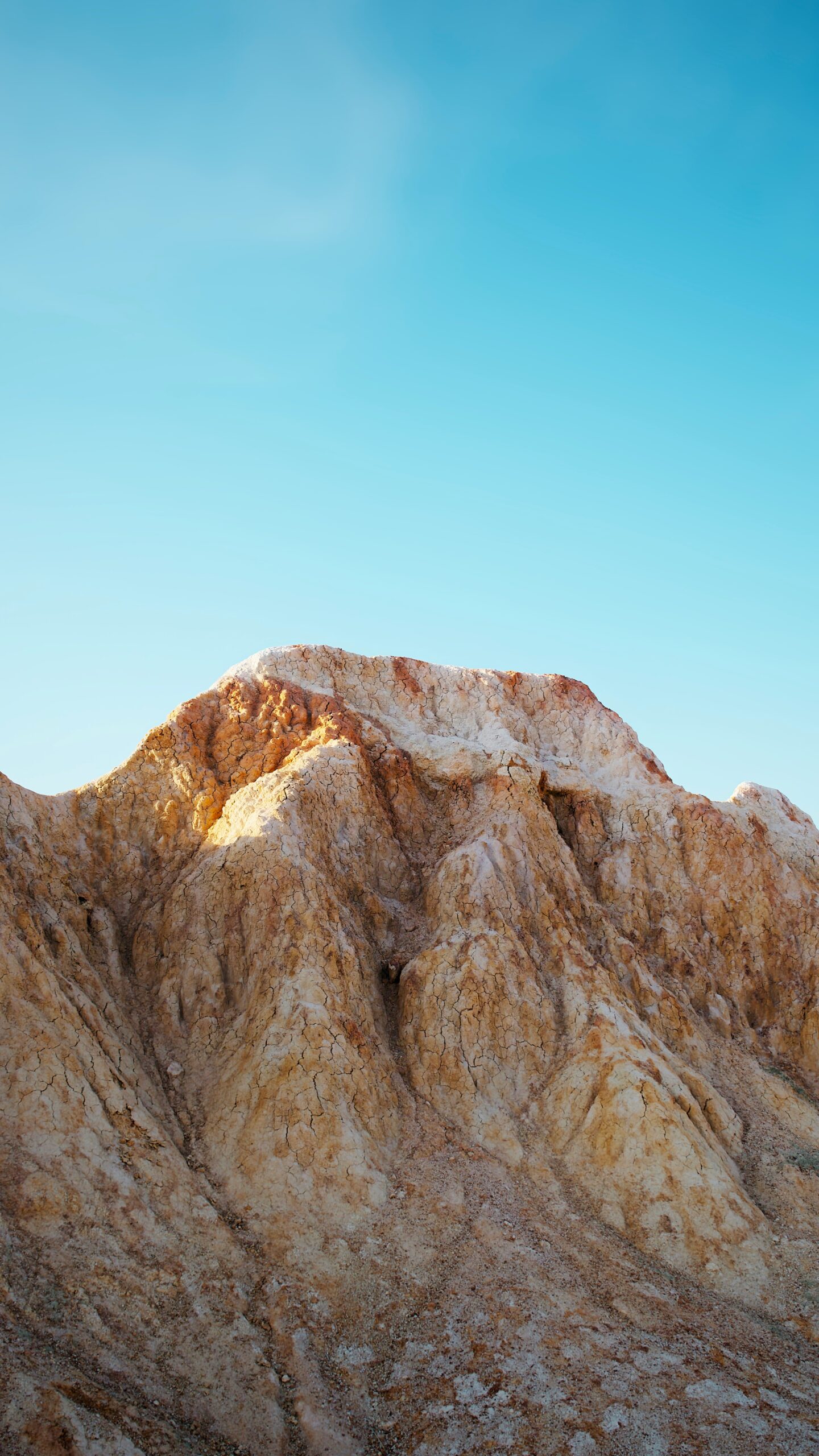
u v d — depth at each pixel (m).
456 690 36.75
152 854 27.89
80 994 21.70
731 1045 28.72
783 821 37.22
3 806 25.12
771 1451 14.69
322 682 34.84
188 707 31.36
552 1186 21.55
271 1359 16.28
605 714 37.88
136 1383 14.77
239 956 24.64
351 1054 22.44
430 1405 15.70
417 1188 20.75
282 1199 19.64
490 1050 24.56
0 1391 13.16
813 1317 18.86
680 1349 17.20
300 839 26.59
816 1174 23.52
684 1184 21.20
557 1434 14.91
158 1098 21.55
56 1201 17.38
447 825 31.41
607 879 32.22
